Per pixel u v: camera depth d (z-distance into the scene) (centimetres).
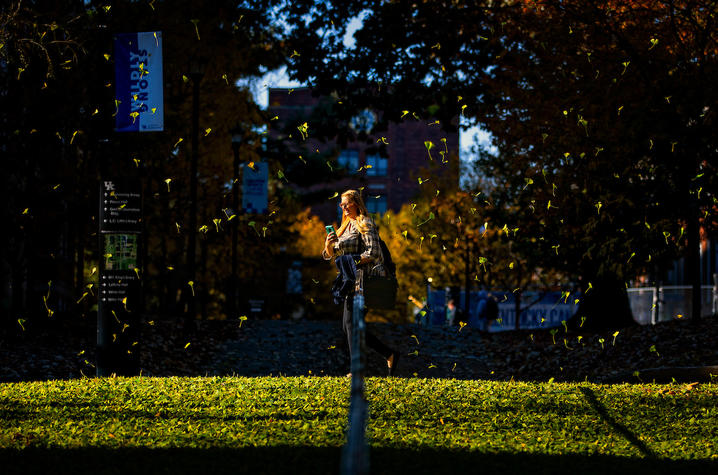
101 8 1925
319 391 1188
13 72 2183
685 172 2117
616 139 2138
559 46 2367
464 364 2681
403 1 2670
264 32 3131
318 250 7788
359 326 650
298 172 5769
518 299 4425
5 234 2275
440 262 5397
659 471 845
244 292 6431
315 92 2894
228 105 3706
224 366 2373
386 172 9688
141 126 1530
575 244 2781
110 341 1527
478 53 2697
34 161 2309
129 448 874
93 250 4075
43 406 1091
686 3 2217
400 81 2786
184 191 3866
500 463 847
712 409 1152
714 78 1962
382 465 820
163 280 4288
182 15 2797
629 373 1789
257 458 837
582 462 872
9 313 2289
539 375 2406
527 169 2822
